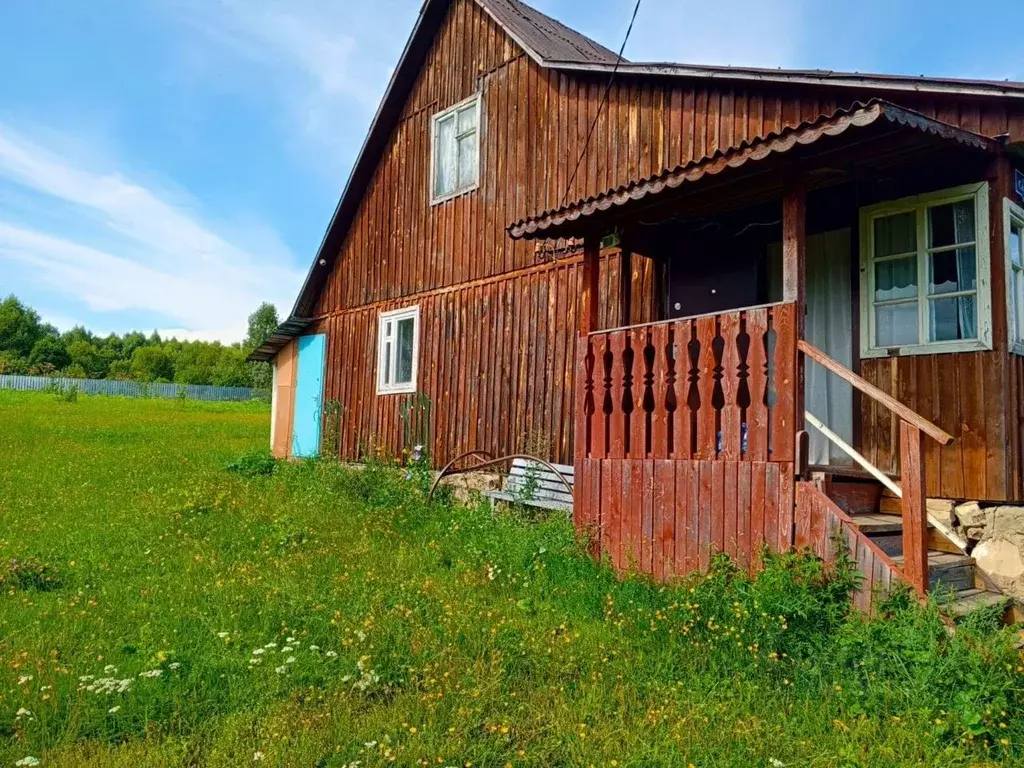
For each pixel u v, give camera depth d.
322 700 4.12
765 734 3.77
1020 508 5.39
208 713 4.00
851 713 3.92
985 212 5.70
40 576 6.24
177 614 5.39
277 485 11.07
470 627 5.10
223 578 6.30
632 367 6.50
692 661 4.59
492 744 3.69
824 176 6.17
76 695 4.08
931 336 6.07
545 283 9.92
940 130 4.93
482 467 9.94
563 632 5.07
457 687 4.25
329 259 14.61
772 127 7.38
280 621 5.30
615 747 3.65
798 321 5.29
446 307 11.59
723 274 7.69
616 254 9.01
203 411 39.97
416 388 12.04
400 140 13.04
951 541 5.43
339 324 14.25
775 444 5.33
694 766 3.45
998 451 5.52
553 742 3.73
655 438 6.22
